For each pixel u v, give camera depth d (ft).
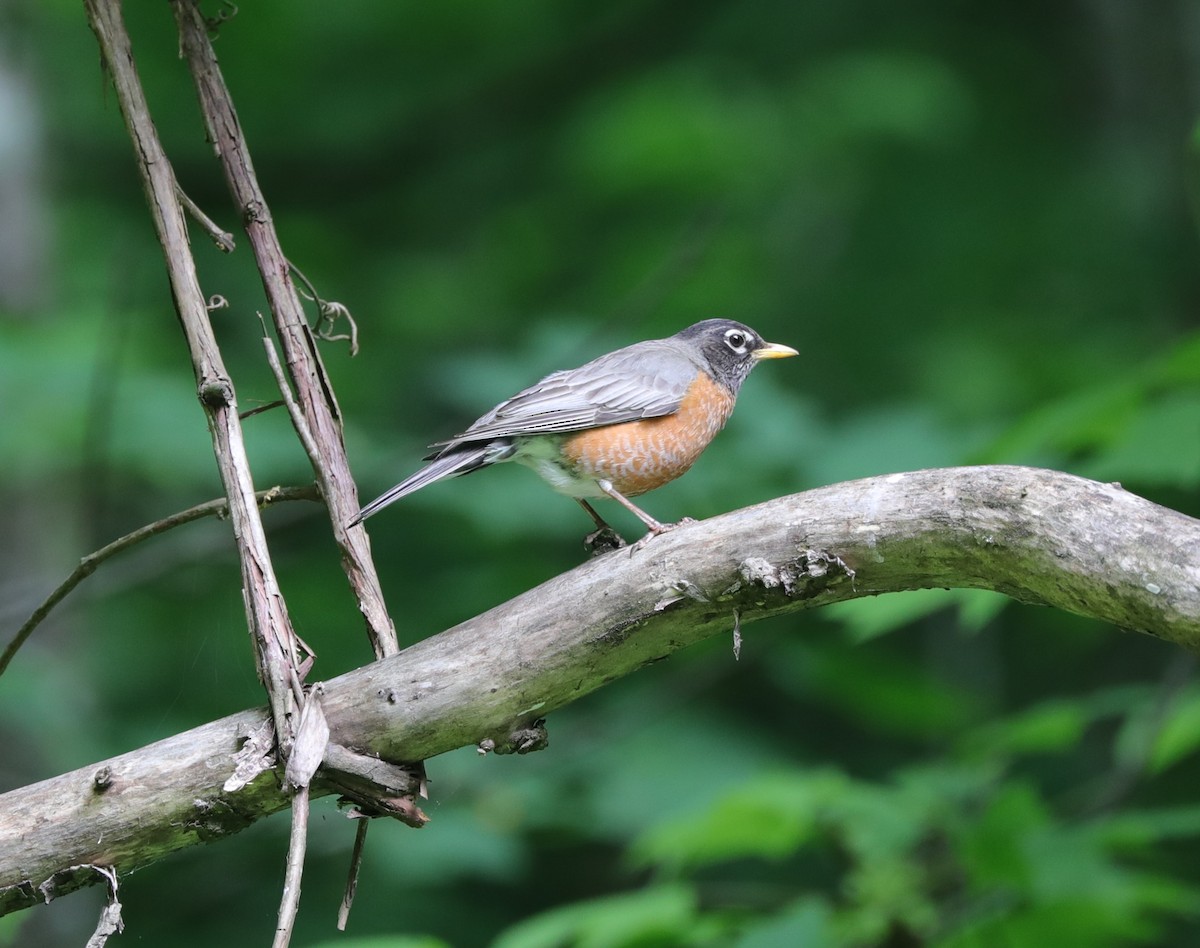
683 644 16.78
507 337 52.70
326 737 15.64
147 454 36.37
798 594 16.14
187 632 44.37
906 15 60.13
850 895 23.73
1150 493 31.24
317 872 41.29
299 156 53.72
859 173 58.70
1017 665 48.34
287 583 44.24
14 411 36.78
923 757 40.86
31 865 15.69
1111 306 53.52
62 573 40.42
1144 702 25.45
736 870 40.65
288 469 35.70
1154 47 49.44
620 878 42.24
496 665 16.33
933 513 15.44
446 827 34.35
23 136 42.70
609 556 16.87
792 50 59.67
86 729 38.24
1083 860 21.97
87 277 50.29
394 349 52.49
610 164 56.24
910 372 52.70
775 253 56.85
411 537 44.19
